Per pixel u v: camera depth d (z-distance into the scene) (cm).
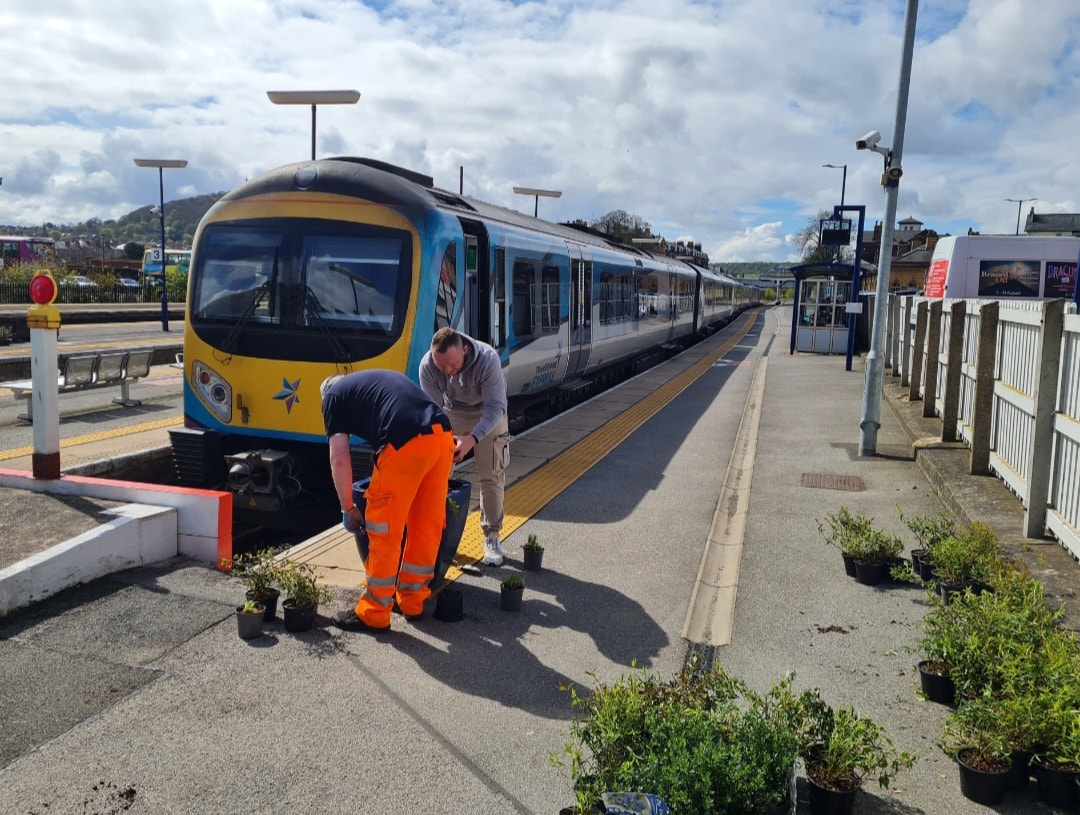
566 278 1334
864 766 322
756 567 610
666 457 1016
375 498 473
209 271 809
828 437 1111
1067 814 324
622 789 294
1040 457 607
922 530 607
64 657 439
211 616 496
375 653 460
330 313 773
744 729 319
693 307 3125
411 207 782
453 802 331
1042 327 598
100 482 624
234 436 808
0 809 316
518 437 1124
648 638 494
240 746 364
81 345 2222
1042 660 367
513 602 525
